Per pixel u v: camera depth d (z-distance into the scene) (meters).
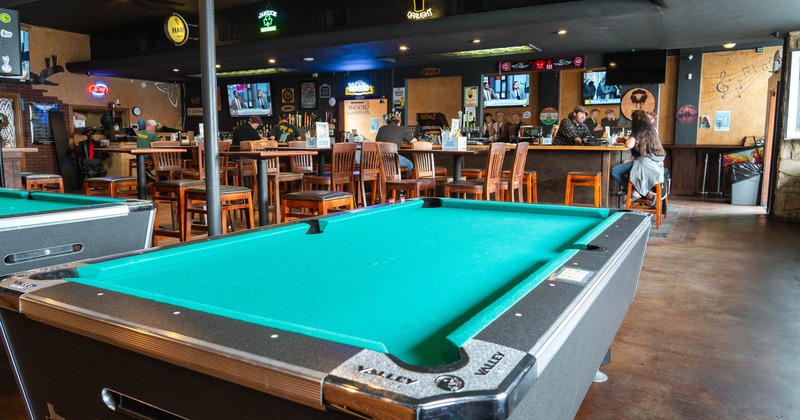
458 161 6.23
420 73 11.75
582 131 7.39
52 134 12.02
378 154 5.83
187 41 11.15
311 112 13.07
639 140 6.50
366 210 2.37
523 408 0.77
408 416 0.62
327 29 9.45
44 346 1.06
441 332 0.98
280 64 11.52
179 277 1.36
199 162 6.63
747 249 5.36
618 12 7.02
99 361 0.97
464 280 1.35
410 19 8.66
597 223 2.26
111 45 12.47
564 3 7.37
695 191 10.57
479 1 8.13
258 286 1.28
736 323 3.21
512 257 1.62
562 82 11.51
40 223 2.16
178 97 14.77
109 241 2.48
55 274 1.21
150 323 0.87
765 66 9.96
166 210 8.05
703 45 9.48
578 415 2.13
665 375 2.50
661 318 3.30
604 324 1.40
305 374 0.70
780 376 2.49
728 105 10.32
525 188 7.37
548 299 1.03
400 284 1.31
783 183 7.23
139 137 9.12
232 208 4.76
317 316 1.07
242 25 10.41
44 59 11.92
